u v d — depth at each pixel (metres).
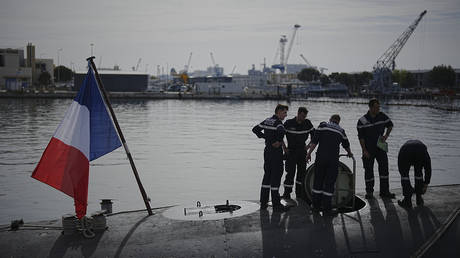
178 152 27.59
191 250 5.91
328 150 7.27
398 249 5.84
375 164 20.97
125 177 18.84
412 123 53.56
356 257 5.63
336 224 6.81
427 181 7.63
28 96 103.06
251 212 7.52
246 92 137.88
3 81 122.44
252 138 36.50
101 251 5.94
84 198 6.89
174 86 168.00
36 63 143.12
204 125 49.50
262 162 23.62
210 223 6.98
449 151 28.42
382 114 8.29
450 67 154.62
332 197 7.96
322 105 102.81
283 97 122.69
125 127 46.34
